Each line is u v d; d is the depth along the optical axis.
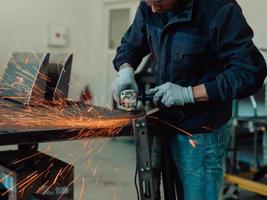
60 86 1.86
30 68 1.90
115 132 1.34
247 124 3.08
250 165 3.29
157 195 1.51
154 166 1.53
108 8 5.69
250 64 1.37
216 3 1.42
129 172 3.62
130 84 1.60
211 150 1.54
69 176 1.59
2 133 1.17
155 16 1.55
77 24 5.61
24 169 1.54
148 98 1.51
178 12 1.47
